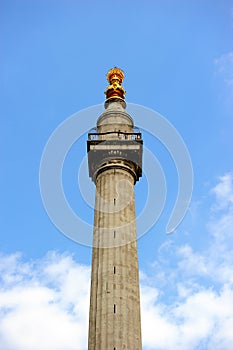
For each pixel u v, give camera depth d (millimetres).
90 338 44344
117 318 44531
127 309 45531
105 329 43969
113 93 66125
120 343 43094
